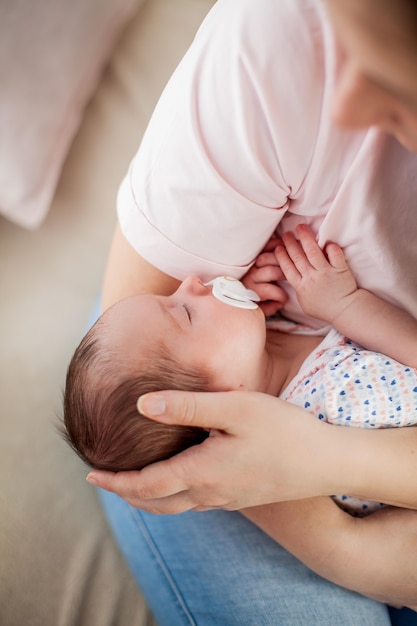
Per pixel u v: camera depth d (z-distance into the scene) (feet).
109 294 3.31
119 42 5.49
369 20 1.56
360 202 2.53
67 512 4.02
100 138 5.41
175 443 2.93
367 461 2.66
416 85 1.61
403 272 2.75
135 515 3.66
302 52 2.27
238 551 3.41
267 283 3.23
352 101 1.75
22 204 4.98
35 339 4.76
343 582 3.02
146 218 2.77
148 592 3.52
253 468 2.54
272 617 3.15
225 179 2.55
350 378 2.94
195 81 2.47
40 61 4.89
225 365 3.06
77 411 3.06
